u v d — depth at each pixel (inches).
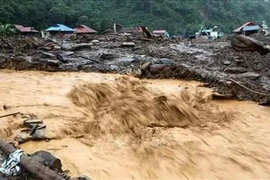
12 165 262.5
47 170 248.7
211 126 463.2
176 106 489.7
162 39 1305.4
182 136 419.8
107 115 457.7
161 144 390.9
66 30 2107.5
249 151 388.5
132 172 325.7
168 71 718.5
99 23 2970.0
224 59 851.4
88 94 522.6
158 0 4308.6
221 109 531.2
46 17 3036.4
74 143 376.2
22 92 538.3
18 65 767.1
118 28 2206.0
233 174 338.0
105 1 4569.4
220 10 4785.9
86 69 762.2
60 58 812.6
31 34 2066.9
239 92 601.0
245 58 843.4
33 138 368.5
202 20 4360.2
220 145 400.8
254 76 682.8
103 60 847.7
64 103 491.8
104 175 314.0
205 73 700.7
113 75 710.5
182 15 4291.3
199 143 401.7
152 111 474.3
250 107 550.0
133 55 904.9
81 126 417.7
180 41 1309.1
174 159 358.3
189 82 680.4
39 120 403.5
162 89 592.1
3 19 2586.1
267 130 454.6
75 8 3629.4
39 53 900.6
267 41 1214.9
